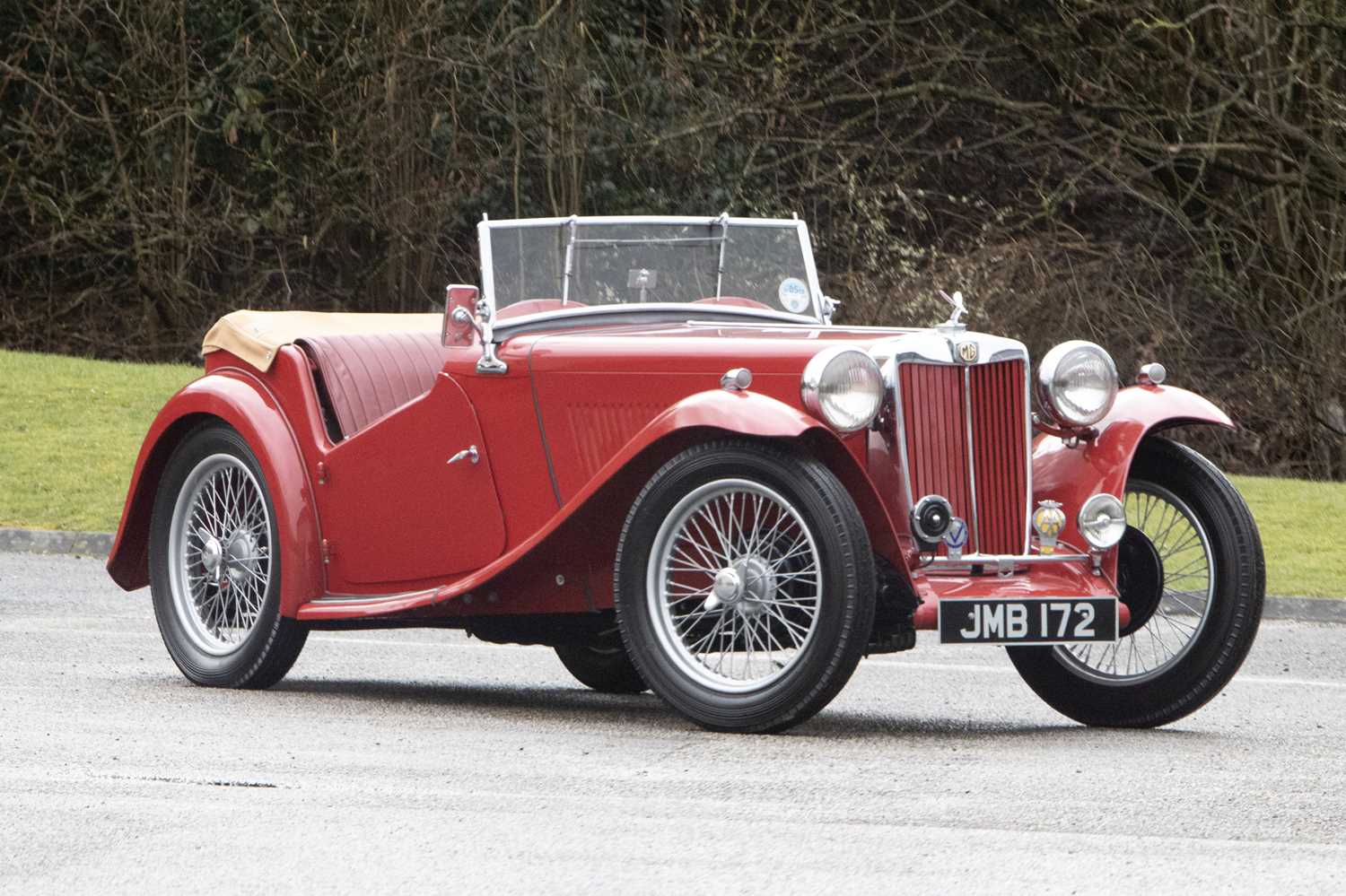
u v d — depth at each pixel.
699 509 12.36
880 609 12.62
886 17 45.31
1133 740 12.60
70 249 49.84
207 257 48.97
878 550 12.23
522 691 15.26
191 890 7.96
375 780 10.44
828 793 10.16
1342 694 15.41
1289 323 40.72
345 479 14.41
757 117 45.22
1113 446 13.09
